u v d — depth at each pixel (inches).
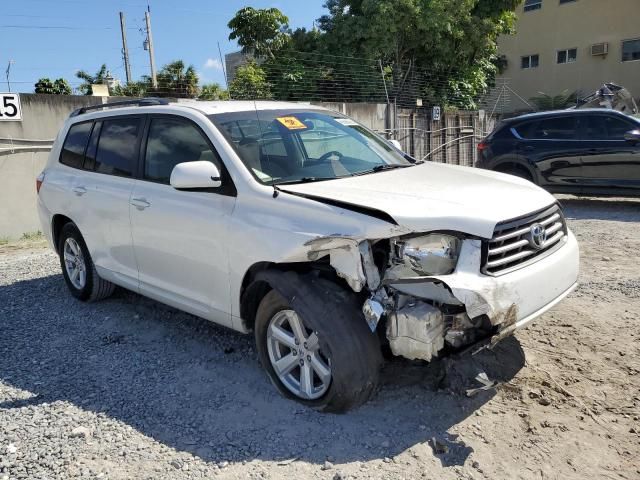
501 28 882.1
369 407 136.8
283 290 133.5
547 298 134.5
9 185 378.9
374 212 125.6
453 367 148.3
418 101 637.9
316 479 112.3
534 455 118.1
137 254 181.8
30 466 119.0
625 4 978.7
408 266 123.0
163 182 173.0
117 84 765.3
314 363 133.7
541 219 139.9
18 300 233.8
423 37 781.9
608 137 390.3
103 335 191.0
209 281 155.8
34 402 146.7
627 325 179.9
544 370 151.7
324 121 187.8
